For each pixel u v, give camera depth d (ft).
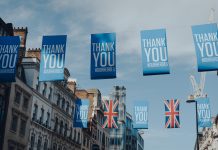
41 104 149.18
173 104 106.22
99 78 65.41
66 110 181.68
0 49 72.23
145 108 102.99
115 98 395.96
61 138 170.81
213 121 226.58
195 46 62.80
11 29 129.70
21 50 141.18
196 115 105.19
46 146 152.87
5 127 118.62
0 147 115.34
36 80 145.28
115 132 379.14
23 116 132.36
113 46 66.69
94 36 67.41
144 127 101.65
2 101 118.93
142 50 64.69
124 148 376.48
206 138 261.85
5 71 70.95
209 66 61.52
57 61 68.74
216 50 62.18
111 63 65.92
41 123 148.46
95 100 234.79
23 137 131.64
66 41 69.62
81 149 200.95
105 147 254.27
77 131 196.44
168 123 105.40
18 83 128.98
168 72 62.85
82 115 122.72
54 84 164.35
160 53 64.13
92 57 66.49
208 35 63.05
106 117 119.75
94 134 228.22
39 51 153.17
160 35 64.90
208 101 105.70
